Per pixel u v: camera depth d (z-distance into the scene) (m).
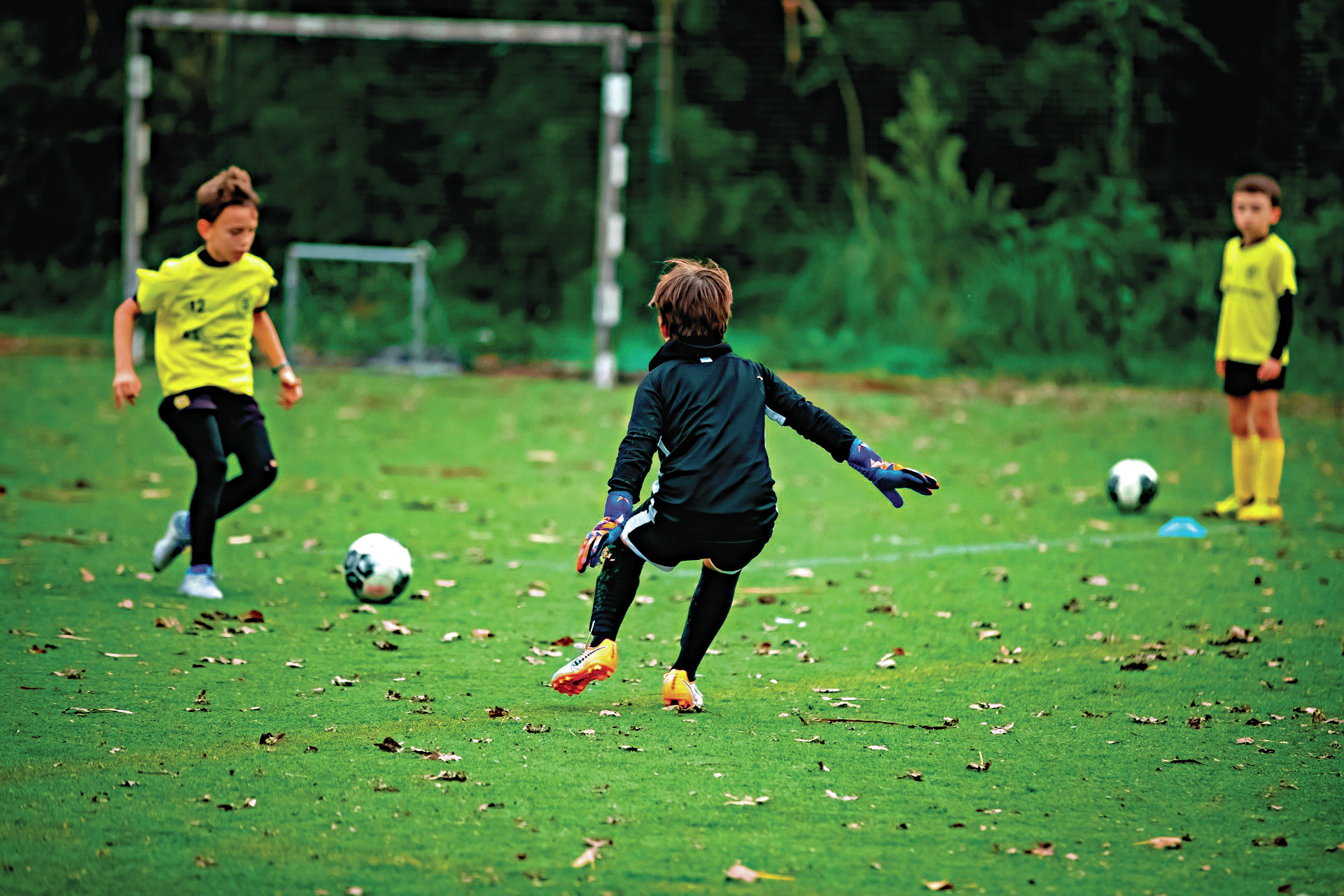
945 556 29.03
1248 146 79.94
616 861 12.87
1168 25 79.44
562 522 32.31
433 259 83.69
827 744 16.52
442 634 21.72
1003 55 89.62
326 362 66.94
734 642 21.69
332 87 84.62
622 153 61.25
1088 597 25.22
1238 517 33.88
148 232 71.06
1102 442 48.28
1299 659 20.95
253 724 16.77
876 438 48.25
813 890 12.36
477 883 12.32
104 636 20.73
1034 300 71.12
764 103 93.19
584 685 16.66
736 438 16.67
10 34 79.12
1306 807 14.58
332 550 28.28
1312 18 78.19
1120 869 12.89
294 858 12.76
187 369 23.66
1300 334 68.75
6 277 78.44
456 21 87.62
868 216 79.81
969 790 15.01
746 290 84.25
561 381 63.28
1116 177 78.19
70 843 13.00
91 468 37.31
